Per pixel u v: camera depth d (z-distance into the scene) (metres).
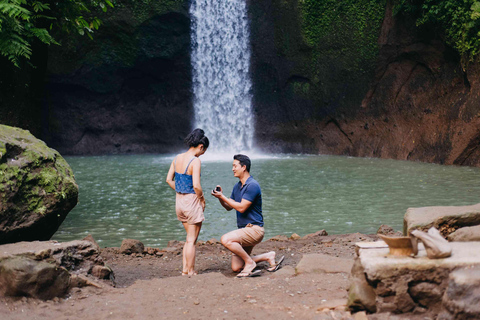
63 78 25.48
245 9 26.78
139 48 26.16
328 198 11.45
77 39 25.08
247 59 27.25
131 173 17.25
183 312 3.62
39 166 5.61
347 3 23.64
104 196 12.12
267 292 4.02
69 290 4.08
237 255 5.18
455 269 3.11
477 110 18.42
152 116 28.12
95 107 27.09
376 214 9.56
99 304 3.85
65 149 26.80
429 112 20.95
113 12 25.19
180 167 5.09
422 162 20.19
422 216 5.00
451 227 4.82
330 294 3.88
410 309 3.19
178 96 27.97
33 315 3.64
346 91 24.16
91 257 4.45
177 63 27.17
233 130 27.95
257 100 27.36
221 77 27.86
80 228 8.71
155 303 3.84
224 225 8.97
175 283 4.39
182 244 7.07
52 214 5.61
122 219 9.45
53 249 4.13
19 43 8.45
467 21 18.38
